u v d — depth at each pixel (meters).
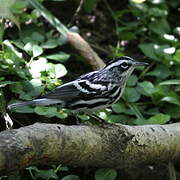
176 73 10.21
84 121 8.31
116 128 7.09
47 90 8.54
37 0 10.12
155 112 9.33
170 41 11.06
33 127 6.34
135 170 8.52
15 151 5.91
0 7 6.98
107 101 7.59
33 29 10.30
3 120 8.15
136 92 9.27
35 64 8.53
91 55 9.90
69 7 11.48
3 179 7.61
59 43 9.72
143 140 7.25
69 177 7.51
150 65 10.39
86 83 7.45
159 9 11.70
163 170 8.71
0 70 8.45
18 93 8.12
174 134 7.61
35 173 7.58
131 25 11.37
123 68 7.74
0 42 8.81
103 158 6.98
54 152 6.39
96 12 11.67
